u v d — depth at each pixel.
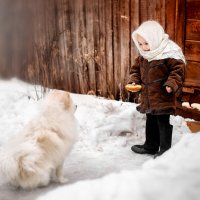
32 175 4.40
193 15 6.32
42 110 4.69
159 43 5.03
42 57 8.39
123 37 7.32
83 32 7.77
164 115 5.20
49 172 4.53
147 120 5.49
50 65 8.33
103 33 7.54
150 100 5.18
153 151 5.57
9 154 4.39
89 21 7.64
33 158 4.34
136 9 7.02
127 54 7.35
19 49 8.76
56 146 4.52
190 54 6.51
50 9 8.07
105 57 7.63
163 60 5.05
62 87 8.31
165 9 6.67
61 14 7.94
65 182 4.79
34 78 8.56
